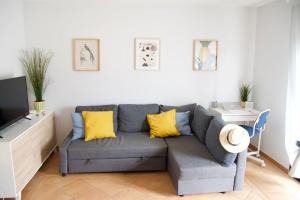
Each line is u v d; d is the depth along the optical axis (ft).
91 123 10.83
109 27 12.07
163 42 12.48
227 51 12.98
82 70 12.21
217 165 8.47
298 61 9.50
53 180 9.62
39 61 11.84
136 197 8.58
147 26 12.28
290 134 10.01
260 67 12.64
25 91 10.12
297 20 9.39
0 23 9.46
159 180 9.78
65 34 11.89
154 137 11.14
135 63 12.48
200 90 13.14
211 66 12.94
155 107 12.24
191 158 8.89
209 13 12.52
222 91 13.30
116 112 11.98
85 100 12.52
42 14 11.62
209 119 10.32
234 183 8.75
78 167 9.88
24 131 8.38
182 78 12.91
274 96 11.49
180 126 11.53
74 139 10.68
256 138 12.89
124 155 9.96
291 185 9.43
